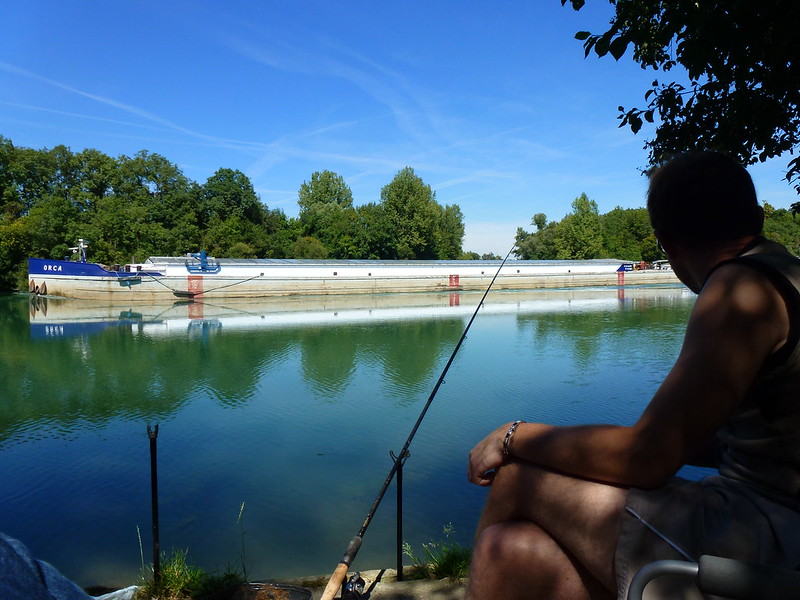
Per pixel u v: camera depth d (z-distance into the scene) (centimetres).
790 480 144
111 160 6406
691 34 428
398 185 7444
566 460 154
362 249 7100
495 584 159
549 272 5738
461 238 9294
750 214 168
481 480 178
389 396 1371
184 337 2497
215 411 1273
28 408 1314
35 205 5853
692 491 151
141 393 1468
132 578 563
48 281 4166
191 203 6306
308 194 9731
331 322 3005
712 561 123
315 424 1145
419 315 3300
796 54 416
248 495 784
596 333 2436
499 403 1265
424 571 434
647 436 144
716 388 139
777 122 472
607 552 150
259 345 2261
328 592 216
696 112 531
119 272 4100
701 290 159
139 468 905
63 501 768
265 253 6475
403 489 791
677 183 171
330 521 695
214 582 439
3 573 140
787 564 137
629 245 8281
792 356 141
